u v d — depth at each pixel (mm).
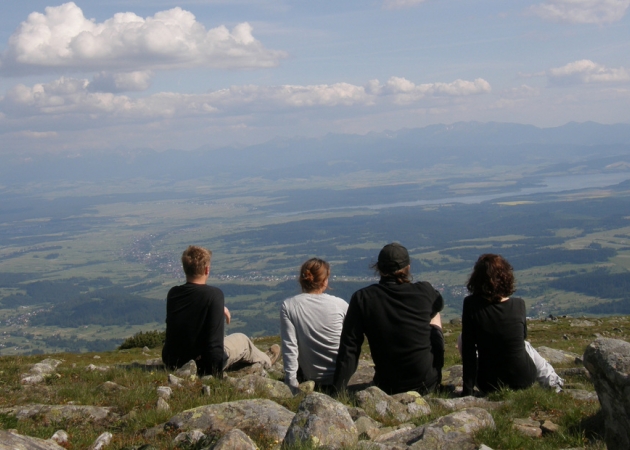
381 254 9773
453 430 6582
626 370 5559
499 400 9102
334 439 5953
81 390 10008
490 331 9641
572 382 11148
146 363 14359
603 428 6992
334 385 9359
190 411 7477
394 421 7887
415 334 9461
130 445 6805
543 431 7207
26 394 10000
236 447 5629
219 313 11453
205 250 11820
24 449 5586
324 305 10266
